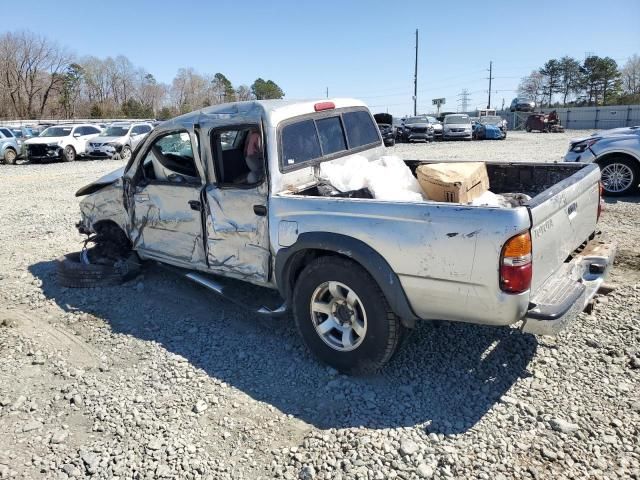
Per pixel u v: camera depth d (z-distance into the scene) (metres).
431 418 3.12
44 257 6.83
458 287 3.05
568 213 3.52
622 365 3.53
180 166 4.67
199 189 4.36
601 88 84.25
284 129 4.03
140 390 3.61
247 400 3.43
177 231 4.71
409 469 2.72
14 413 3.41
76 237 7.87
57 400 3.55
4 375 3.89
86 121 49.12
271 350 4.07
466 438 2.93
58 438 3.12
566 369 3.52
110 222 5.59
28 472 2.86
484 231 2.91
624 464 2.66
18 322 4.80
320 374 3.70
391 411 3.21
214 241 4.35
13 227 8.75
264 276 4.04
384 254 3.26
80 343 4.35
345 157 4.71
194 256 4.61
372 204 3.32
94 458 2.93
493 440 2.89
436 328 4.18
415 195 3.93
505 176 4.88
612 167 8.85
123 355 4.12
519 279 2.89
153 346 4.22
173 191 4.61
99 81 87.00
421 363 3.72
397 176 4.23
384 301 3.35
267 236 3.92
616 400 3.17
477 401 3.26
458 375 3.55
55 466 2.90
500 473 2.65
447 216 3.03
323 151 4.47
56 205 10.92
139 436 3.11
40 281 5.84
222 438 3.06
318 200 3.57
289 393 3.49
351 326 3.56
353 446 2.92
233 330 4.43
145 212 4.98
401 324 3.43
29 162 23.44
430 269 3.11
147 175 5.01
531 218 2.91
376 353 3.44
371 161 5.04
